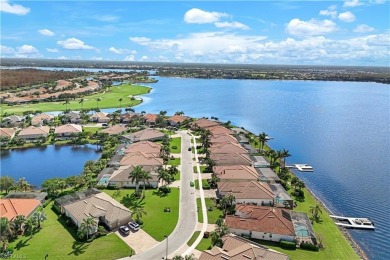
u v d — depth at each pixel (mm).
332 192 109500
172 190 101688
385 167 133000
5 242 68000
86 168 113438
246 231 76250
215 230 72875
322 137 179250
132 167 109875
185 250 69438
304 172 127188
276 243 74562
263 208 83188
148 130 162750
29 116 195000
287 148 158125
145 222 81375
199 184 106688
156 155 129375
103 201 84438
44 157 137875
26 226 76812
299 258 68562
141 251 69000
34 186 106750
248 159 124125
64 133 162375
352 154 149750
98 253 68000
